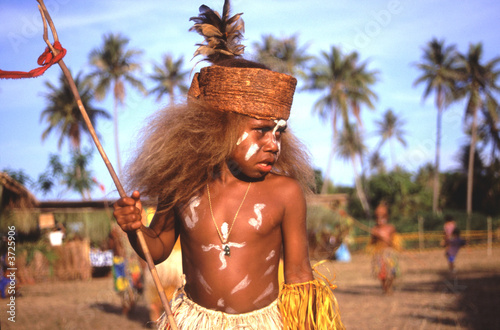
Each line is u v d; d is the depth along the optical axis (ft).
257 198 7.93
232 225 7.80
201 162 7.87
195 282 7.92
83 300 40.27
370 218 127.24
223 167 8.09
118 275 31.76
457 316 26.55
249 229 7.79
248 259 7.78
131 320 29.58
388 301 33.47
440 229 108.58
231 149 7.78
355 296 36.73
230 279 7.72
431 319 25.99
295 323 7.62
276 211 7.91
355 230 98.78
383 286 37.35
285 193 8.04
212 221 7.86
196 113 7.93
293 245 7.98
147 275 20.92
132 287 31.50
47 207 63.05
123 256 31.50
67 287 50.44
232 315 7.64
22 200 45.57
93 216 60.08
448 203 160.45
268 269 7.90
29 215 45.60
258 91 7.68
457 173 160.76
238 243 7.79
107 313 32.63
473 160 155.53
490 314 26.81
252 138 7.77
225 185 8.02
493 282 41.65
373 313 28.58
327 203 83.56
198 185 8.01
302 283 7.80
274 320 7.73
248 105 7.69
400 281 44.32
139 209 7.63
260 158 7.77
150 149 8.08
